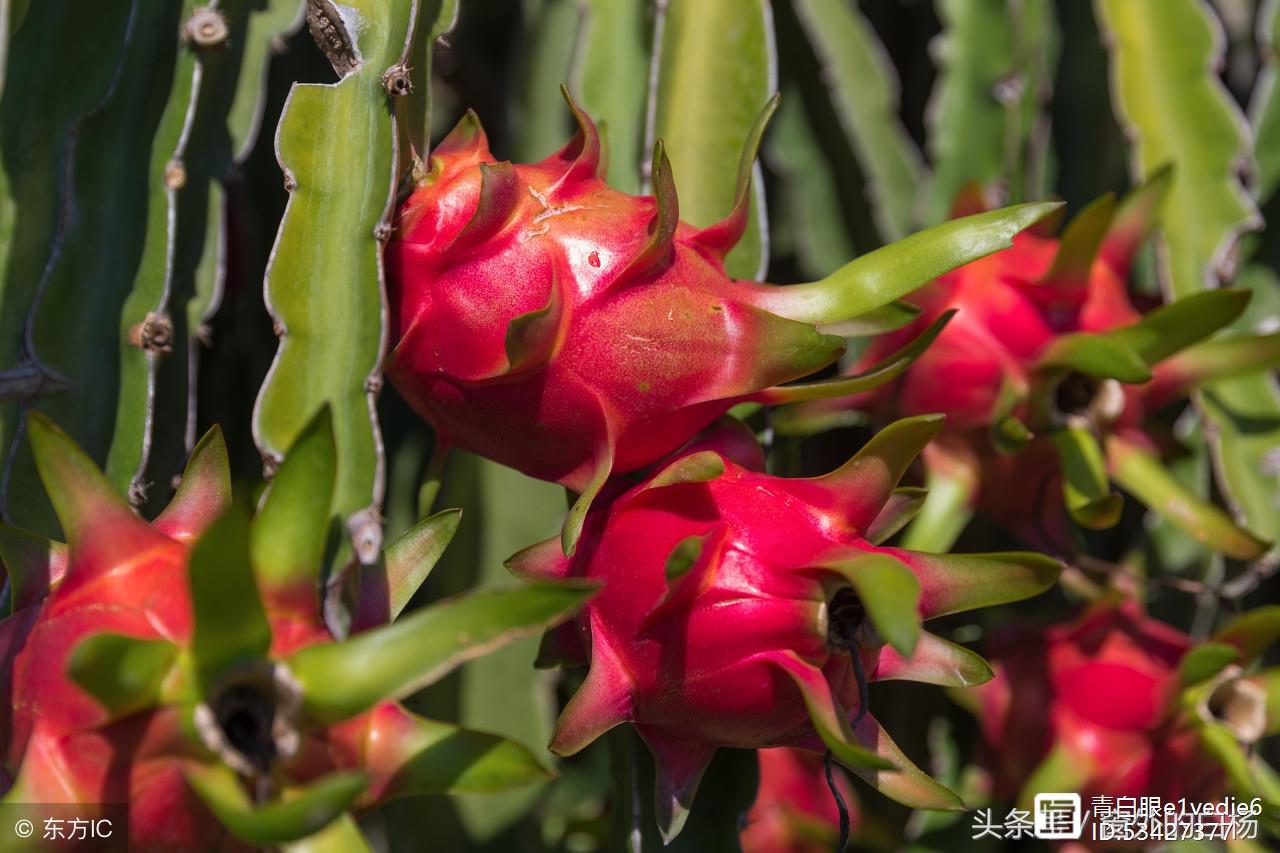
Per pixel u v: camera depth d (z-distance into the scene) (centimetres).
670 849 121
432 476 120
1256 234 151
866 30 150
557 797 155
